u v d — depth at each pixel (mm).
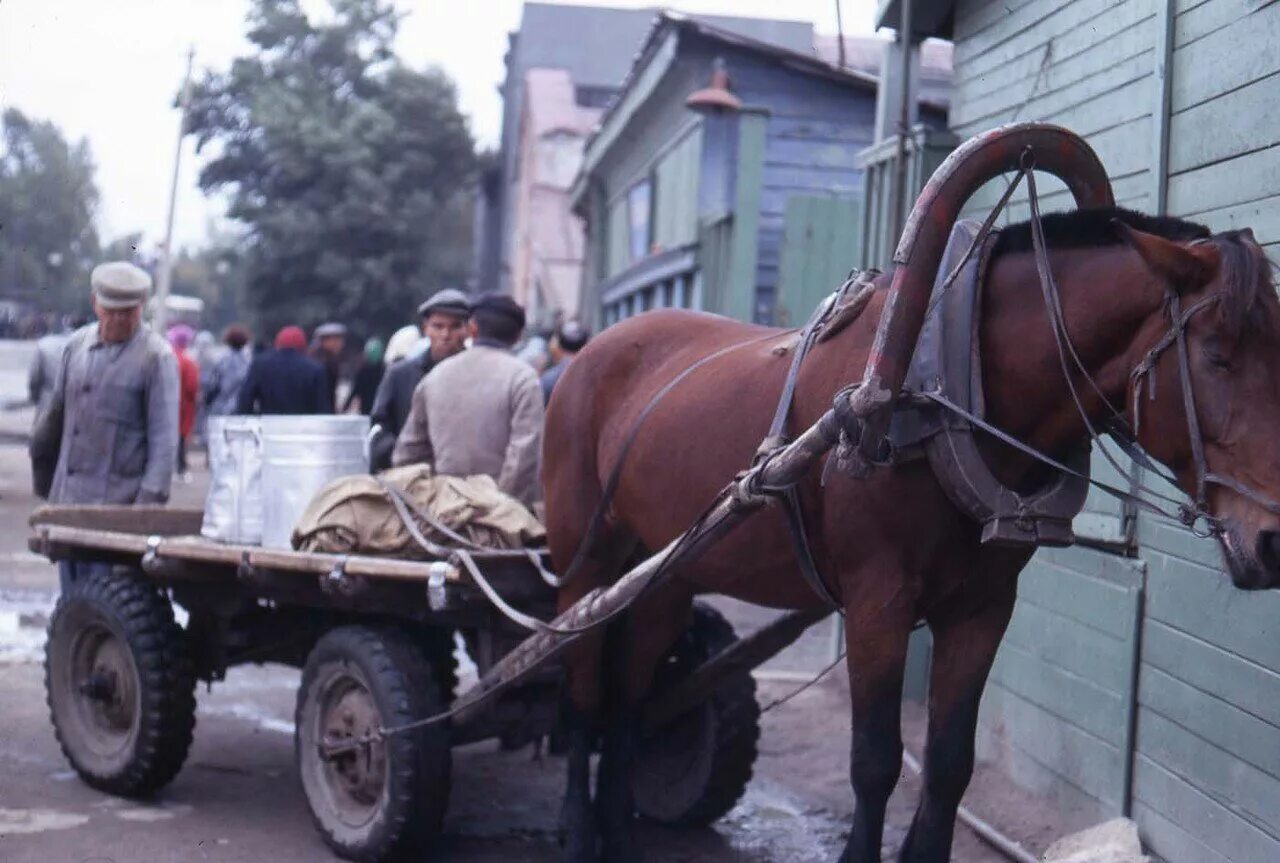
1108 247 3416
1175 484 3311
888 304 3355
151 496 6293
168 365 6379
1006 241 3615
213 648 5578
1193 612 4402
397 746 4668
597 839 4965
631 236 17969
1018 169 3566
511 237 34188
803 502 3783
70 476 6410
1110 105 5160
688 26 12680
